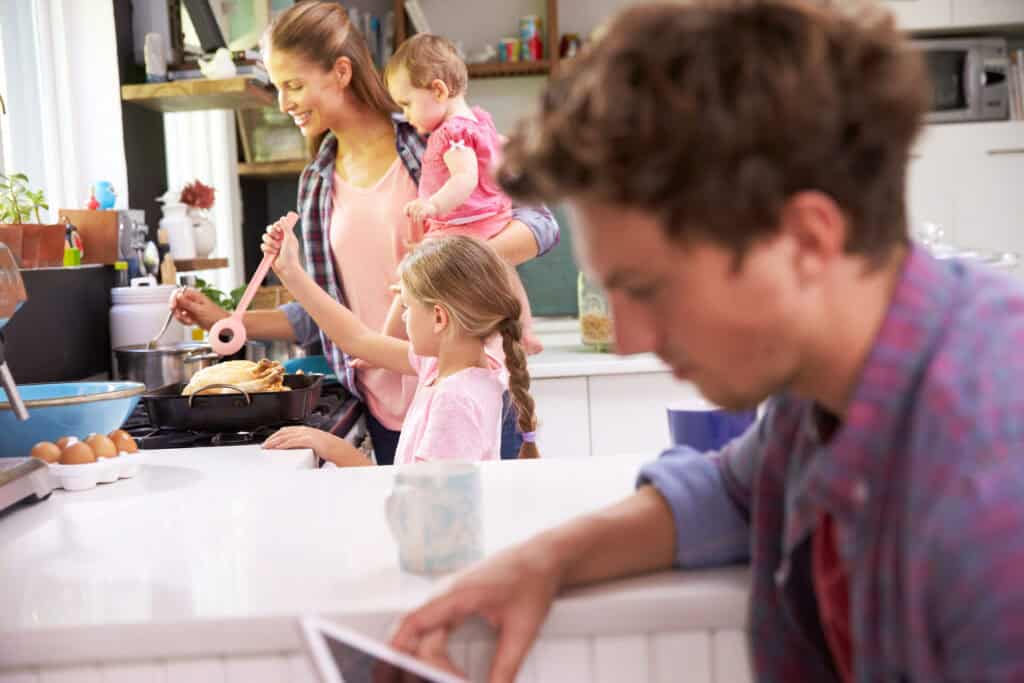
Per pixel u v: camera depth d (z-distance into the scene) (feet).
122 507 3.79
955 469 1.70
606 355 10.11
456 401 5.49
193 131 12.45
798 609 2.38
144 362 7.41
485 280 5.74
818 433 2.21
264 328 7.86
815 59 1.77
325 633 2.15
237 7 9.78
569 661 2.55
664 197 1.79
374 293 7.61
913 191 14.37
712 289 1.85
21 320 7.02
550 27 15.15
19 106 8.68
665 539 2.71
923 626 1.74
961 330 1.84
